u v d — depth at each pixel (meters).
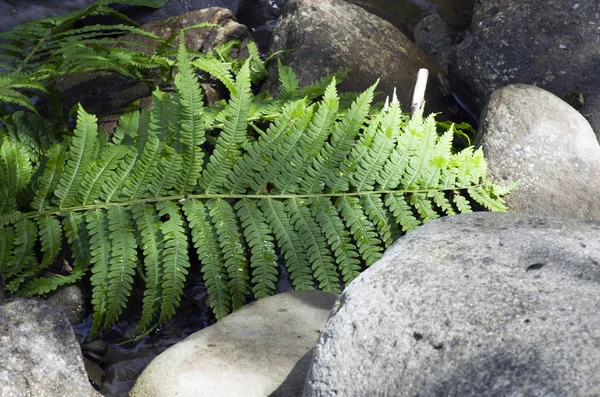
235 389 1.36
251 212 1.62
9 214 1.58
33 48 1.85
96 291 1.53
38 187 1.62
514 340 1.18
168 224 1.58
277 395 1.34
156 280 1.55
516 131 1.71
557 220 1.32
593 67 1.87
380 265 1.28
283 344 1.42
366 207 1.64
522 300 1.21
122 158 1.64
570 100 1.85
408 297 1.23
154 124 1.61
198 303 1.62
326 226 1.62
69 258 1.65
